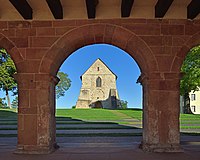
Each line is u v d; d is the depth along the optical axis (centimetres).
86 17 928
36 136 912
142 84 1008
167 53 921
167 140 908
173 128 910
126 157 848
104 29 925
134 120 2764
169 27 926
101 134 1612
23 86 925
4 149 1009
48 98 924
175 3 909
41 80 924
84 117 3070
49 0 782
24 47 933
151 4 909
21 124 917
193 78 2736
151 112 915
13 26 938
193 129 1925
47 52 929
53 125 985
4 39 934
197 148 1018
